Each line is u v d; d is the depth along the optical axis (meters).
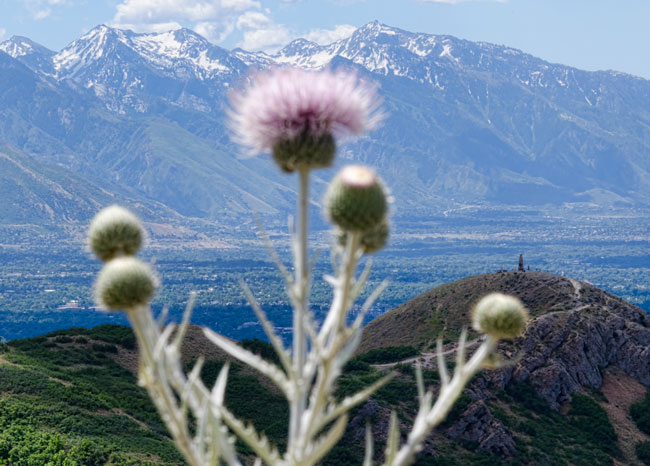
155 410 106.00
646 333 173.62
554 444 129.75
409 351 169.38
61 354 126.56
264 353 139.38
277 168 9.57
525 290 190.88
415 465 108.38
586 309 176.38
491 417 121.38
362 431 111.06
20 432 80.25
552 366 151.50
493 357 10.59
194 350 138.25
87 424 88.44
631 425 147.25
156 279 9.90
